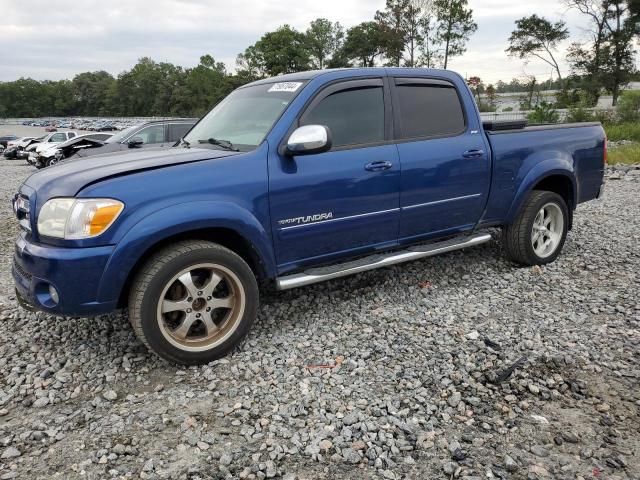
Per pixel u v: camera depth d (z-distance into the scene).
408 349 3.75
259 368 3.54
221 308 3.74
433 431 2.85
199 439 2.82
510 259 5.55
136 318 3.36
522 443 2.75
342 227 4.12
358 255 4.38
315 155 3.96
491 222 5.12
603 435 2.79
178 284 3.53
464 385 3.26
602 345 3.76
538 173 5.20
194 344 3.56
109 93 150.75
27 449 2.78
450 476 2.53
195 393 3.26
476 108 4.96
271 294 4.86
